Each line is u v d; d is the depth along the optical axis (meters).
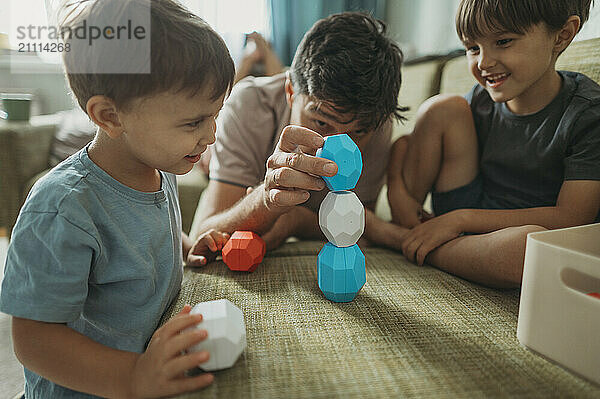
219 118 1.13
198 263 0.76
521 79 0.76
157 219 0.60
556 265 0.43
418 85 1.34
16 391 0.82
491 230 0.76
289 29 2.15
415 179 0.96
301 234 0.99
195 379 0.42
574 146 0.77
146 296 0.57
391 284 0.67
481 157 0.93
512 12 0.70
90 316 0.55
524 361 0.45
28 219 0.49
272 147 1.09
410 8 1.94
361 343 0.49
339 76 0.74
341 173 0.57
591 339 0.40
